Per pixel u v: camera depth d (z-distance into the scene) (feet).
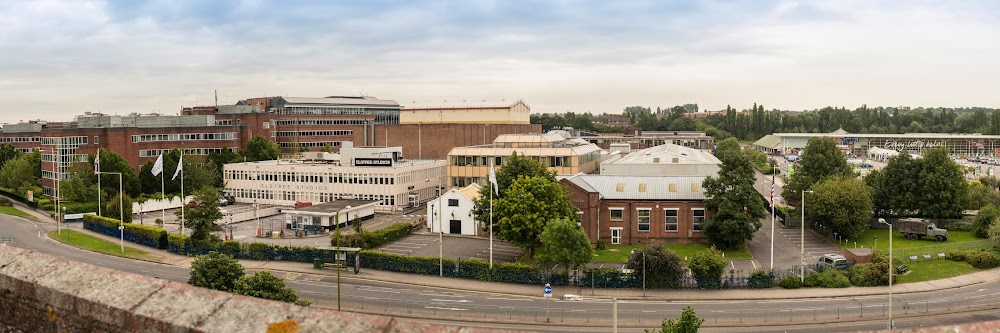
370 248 272.92
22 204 397.60
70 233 304.71
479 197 311.47
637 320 178.70
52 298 30.76
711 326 174.50
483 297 201.87
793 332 170.60
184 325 26.96
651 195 290.76
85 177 375.86
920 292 210.18
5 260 33.55
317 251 239.71
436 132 573.74
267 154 507.30
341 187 401.29
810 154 380.58
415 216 373.81
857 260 230.07
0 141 607.78
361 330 25.34
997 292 209.26
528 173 289.33
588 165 445.37
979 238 302.04
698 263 211.82
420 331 25.27
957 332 24.52
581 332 169.58
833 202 289.33
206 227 264.52
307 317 26.40
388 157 409.69
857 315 184.24
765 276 212.84
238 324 26.45
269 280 166.09
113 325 28.68
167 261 252.01
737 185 273.33
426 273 227.61
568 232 213.25
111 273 31.37
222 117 591.37
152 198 394.11
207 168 440.04
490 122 588.50
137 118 526.98
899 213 335.06
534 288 212.43
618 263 252.21
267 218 368.27
